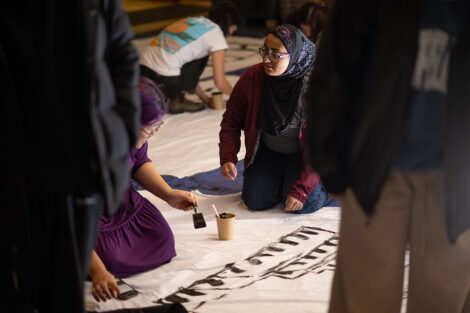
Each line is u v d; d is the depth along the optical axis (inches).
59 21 62.5
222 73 203.0
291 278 102.8
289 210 128.1
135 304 96.0
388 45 64.7
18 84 63.6
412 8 63.9
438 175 69.1
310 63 122.2
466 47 64.4
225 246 115.6
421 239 72.0
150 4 473.7
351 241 73.3
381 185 68.4
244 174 134.9
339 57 67.3
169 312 91.4
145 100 89.9
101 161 64.0
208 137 184.1
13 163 64.8
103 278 97.2
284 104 125.7
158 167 161.2
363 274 74.0
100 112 63.5
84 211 68.5
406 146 68.4
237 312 93.0
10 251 70.3
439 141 67.8
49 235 69.4
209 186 148.0
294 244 115.9
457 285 73.9
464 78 64.8
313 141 70.2
